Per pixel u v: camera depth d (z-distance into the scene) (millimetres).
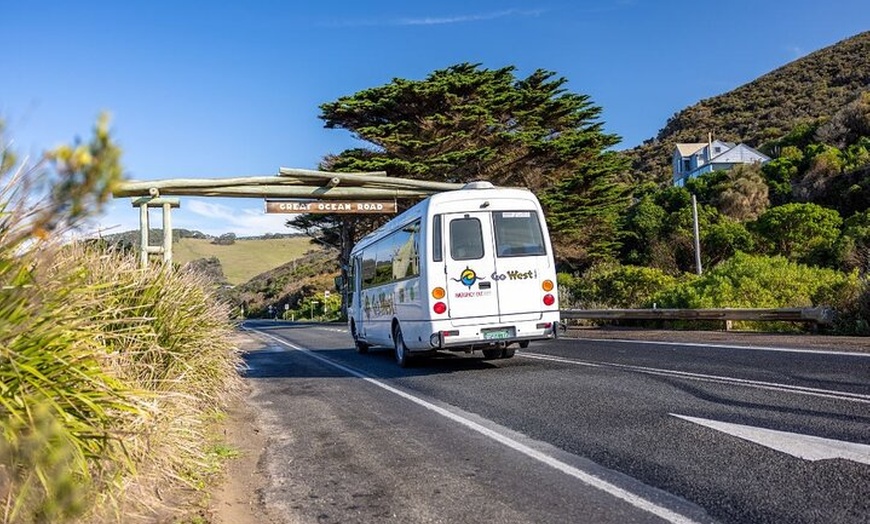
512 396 9234
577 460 5852
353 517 4777
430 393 10094
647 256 45562
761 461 5434
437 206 12352
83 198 1766
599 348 14859
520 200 12695
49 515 3238
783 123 107188
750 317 16891
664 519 4391
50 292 3535
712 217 48344
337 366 15102
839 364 10039
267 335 30500
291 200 18875
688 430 6574
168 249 13242
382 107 35219
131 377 5285
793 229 39438
